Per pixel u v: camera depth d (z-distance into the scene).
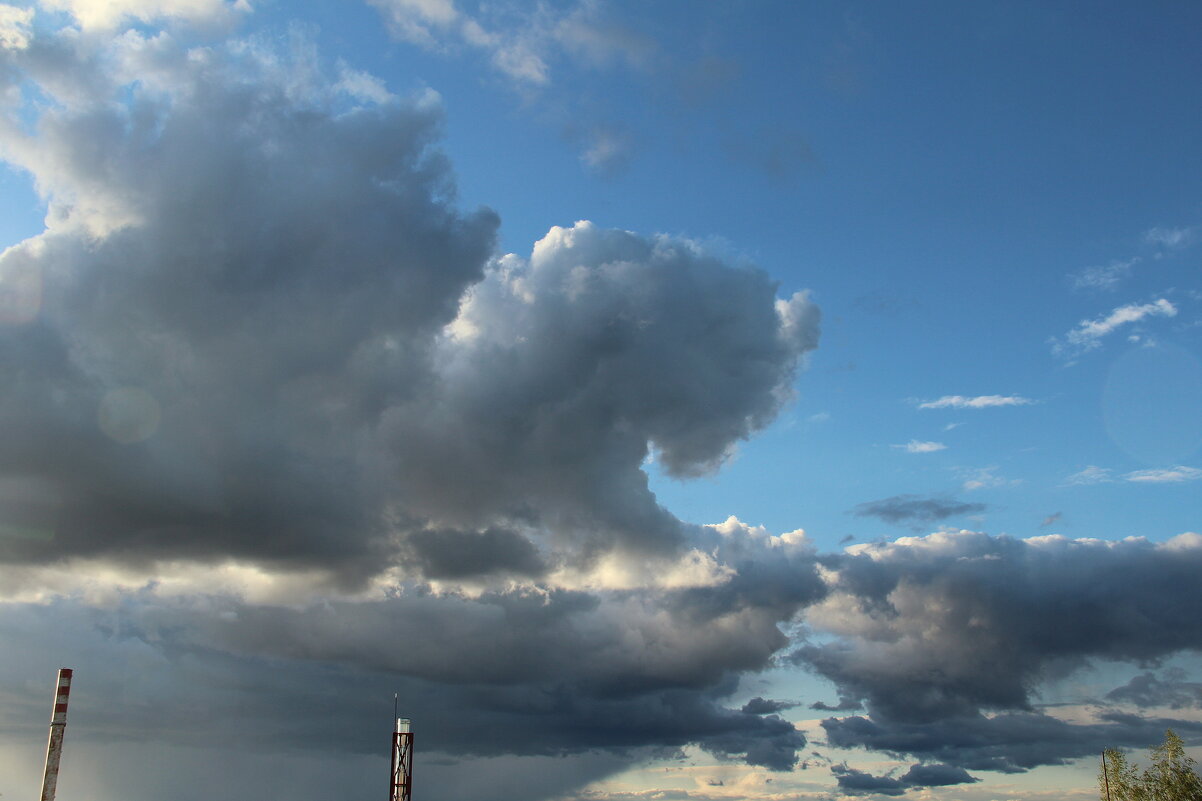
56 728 62.81
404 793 98.38
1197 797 102.56
